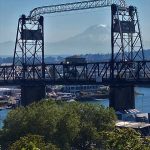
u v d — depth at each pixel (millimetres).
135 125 184500
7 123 164250
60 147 157250
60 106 190625
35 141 86688
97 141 166500
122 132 83625
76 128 162750
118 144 81312
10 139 159375
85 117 177250
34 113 161750
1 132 162750
